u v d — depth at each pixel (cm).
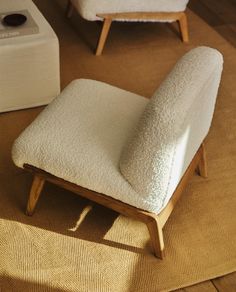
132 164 132
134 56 262
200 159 179
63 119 152
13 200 171
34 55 196
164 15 262
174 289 147
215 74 141
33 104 214
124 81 241
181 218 170
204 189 183
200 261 156
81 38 273
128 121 155
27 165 150
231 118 221
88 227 164
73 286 145
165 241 161
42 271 148
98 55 259
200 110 138
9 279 145
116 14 247
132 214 145
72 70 245
